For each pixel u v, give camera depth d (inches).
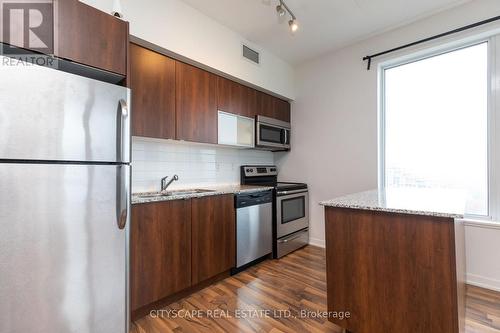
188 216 82.4
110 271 49.8
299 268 104.7
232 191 98.0
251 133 120.3
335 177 126.5
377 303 54.5
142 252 70.2
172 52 85.0
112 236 49.9
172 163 103.2
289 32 108.8
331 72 128.0
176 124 88.3
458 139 97.3
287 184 134.4
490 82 88.9
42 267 41.5
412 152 108.3
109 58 54.5
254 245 106.1
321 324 66.6
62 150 43.3
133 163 91.6
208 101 100.0
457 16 91.5
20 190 39.4
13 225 38.8
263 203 111.2
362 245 56.7
